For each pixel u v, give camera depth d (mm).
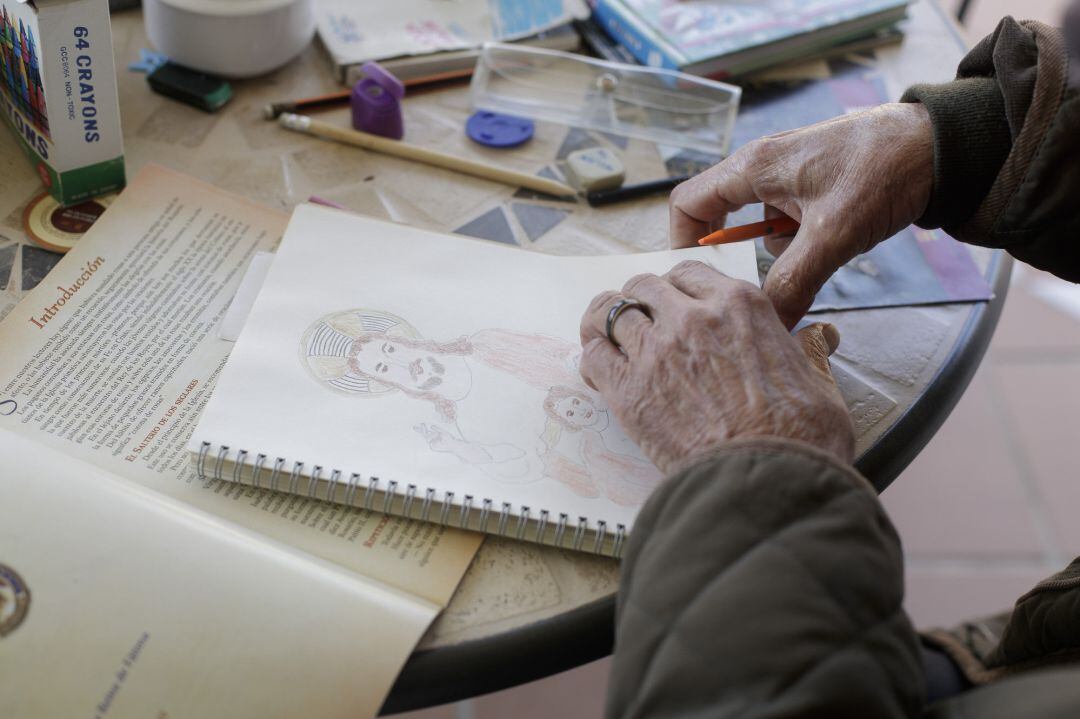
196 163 791
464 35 933
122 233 711
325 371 626
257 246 720
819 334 657
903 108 677
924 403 682
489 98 885
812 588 464
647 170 849
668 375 568
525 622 542
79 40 663
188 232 720
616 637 500
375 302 670
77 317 656
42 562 515
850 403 672
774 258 761
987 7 1578
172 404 616
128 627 501
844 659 448
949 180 648
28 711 478
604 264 714
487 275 700
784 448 507
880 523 502
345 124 849
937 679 749
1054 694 435
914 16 1052
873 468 645
